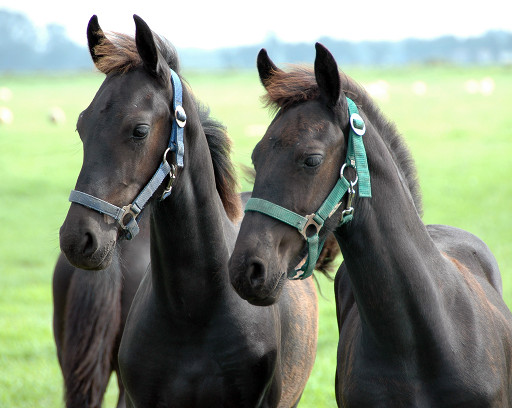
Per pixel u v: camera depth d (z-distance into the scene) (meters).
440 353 4.51
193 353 5.21
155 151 4.80
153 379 5.26
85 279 6.20
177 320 5.18
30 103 57.22
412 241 4.60
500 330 4.93
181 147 4.93
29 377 9.58
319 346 10.43
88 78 97.31
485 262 5.91
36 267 16.23
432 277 4.63
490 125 37.84
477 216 18.86
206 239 5.18
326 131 4.26
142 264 6.40
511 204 20.25
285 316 5.87
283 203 4.20
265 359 5.29
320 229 4.33
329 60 4.22
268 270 4.15
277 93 4.38
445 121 39.91
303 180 4.21
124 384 5.46
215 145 5.67
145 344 5.26
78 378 6.12
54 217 20.73
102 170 4.58
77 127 4.86
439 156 29.28
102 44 5.05
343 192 4.32
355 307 5.36
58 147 34.34
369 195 4.39
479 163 27.34
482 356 4.62
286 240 4.25
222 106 48.97
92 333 6.14
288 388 6.09
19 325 11.95
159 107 4.81
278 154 4.24
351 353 4.88
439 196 21.62
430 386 4.54
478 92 58.56
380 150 4.58
